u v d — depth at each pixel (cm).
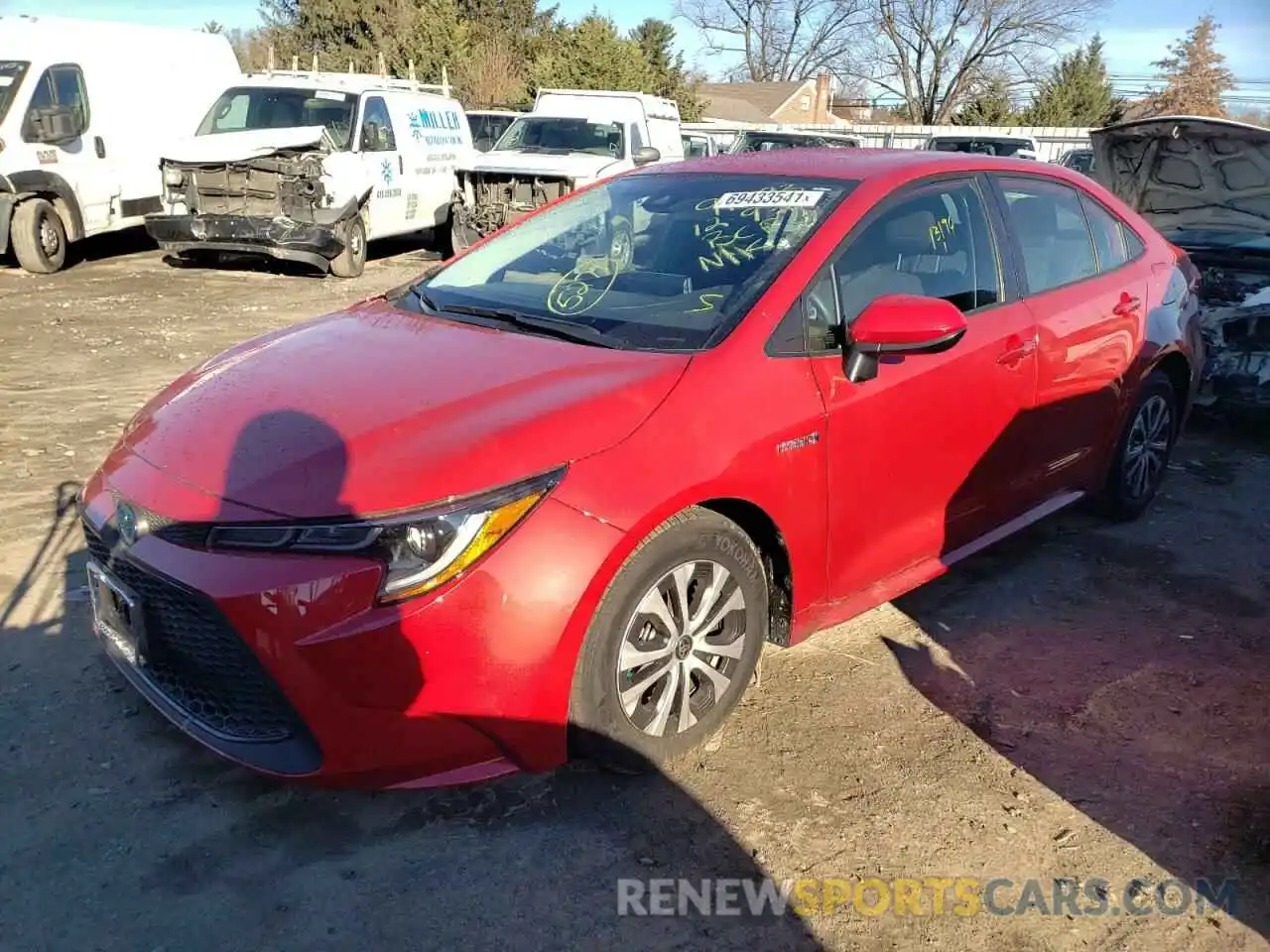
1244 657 387
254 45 4431
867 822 288
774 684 355
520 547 258
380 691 253
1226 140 643
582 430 276
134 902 249
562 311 348
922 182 381
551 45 3862
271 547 254
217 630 258
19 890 251
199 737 274
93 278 1191
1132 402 472
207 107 1362
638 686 289
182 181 1196
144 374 738
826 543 333
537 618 258
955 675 366
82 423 608
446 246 1564
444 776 267
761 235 354
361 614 250
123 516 277
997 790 304
